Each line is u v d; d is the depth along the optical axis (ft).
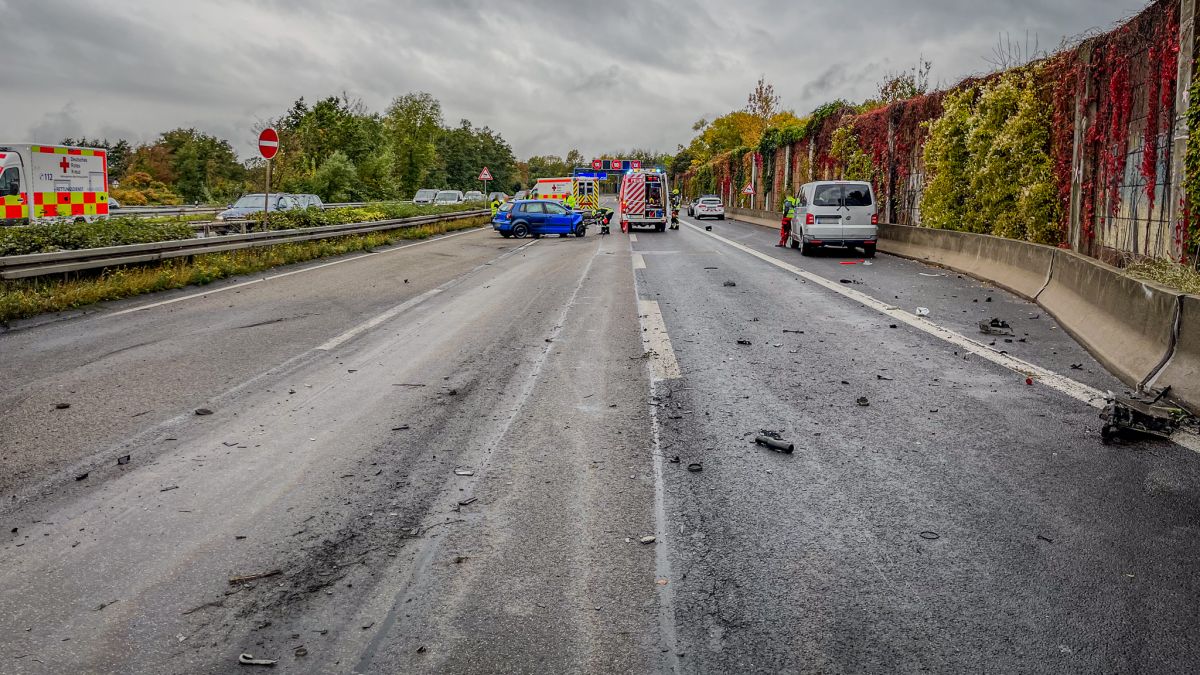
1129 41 40.14
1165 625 10.71
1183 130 33.55
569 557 12.81
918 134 83.41
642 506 14.84
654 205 120.88
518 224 105.19
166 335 32.04
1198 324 21.86
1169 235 35.45
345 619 11.00
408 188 255.91
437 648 10.28
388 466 17.02
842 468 16.84
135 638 10.52
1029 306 40.24
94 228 49.03
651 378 25.02
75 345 29.89
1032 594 11.55
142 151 271.49
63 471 16.61
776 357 28.14
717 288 48.34
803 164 142.51
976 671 9.74
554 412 21.18
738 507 14.79
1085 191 46.01
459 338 31.73
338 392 23.24
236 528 13.91
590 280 52.70
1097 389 23.34
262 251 62.90
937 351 29.01
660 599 11.48
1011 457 17.44
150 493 15.46
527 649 10.24
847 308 39.83
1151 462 16.99
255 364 26.89
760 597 11.51
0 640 10.44
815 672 9.72
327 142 184.34
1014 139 53.93
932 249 65.26
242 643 10.43
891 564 12.51
